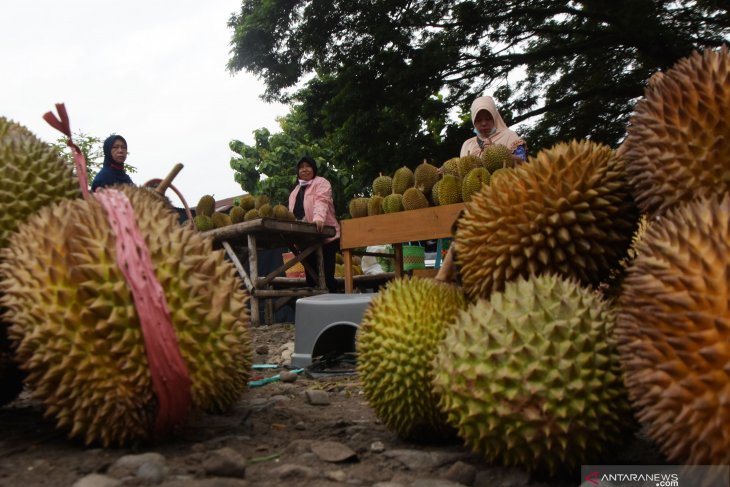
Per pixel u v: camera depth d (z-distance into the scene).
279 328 8.81
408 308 2.82
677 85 2.38
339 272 11.75
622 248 2.88
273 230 8.79
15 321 2.41
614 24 15.26
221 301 2.54
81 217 2.45
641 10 14.26
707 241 1.83
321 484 2.24
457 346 2.30
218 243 9.77
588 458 2.23
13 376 2.97
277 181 19.39
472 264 2.91
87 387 2.35
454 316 2.79
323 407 3.81
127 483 2.13
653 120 2.45
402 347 2.73
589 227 2.73
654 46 14.89
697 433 1.73
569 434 2.13
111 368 2.33
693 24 15.04
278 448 2.71
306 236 9.51
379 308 2.91
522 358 2.15
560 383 2.11
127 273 2.32
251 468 2.43
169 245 2.48
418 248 8.19
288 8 16.61
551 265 2.75
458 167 7.03
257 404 3.76
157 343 2.33
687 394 1.74
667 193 2.41
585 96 16.14
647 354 1.86
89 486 2.04
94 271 2.31
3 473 2.26
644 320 1.89
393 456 2.56
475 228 2.89
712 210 1.90
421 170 7.73
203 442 2.70
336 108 16.42
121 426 2.43
